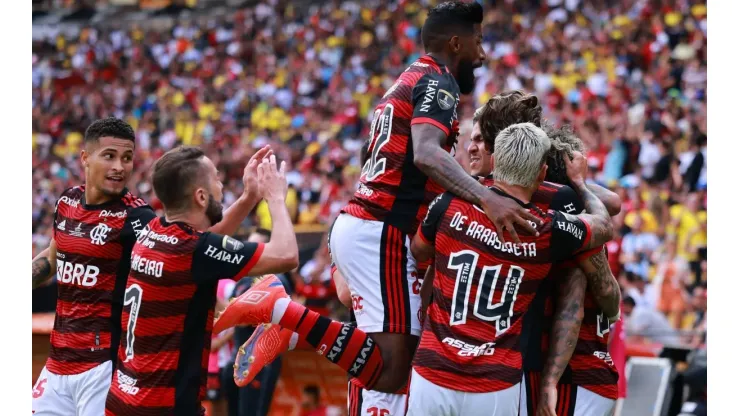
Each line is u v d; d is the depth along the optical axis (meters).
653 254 20.12
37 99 42.47
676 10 30.52
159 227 7.32
